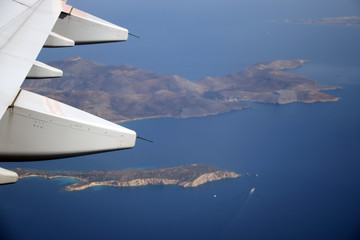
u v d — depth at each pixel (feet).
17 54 35.27
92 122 28.14
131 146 28.73
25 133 26.76
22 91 28.40
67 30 50.55
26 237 250.37
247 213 343.05
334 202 352.08
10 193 302.86
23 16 43.65
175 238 295.07
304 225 321.32
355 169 414.00
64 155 27.71
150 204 338.95
